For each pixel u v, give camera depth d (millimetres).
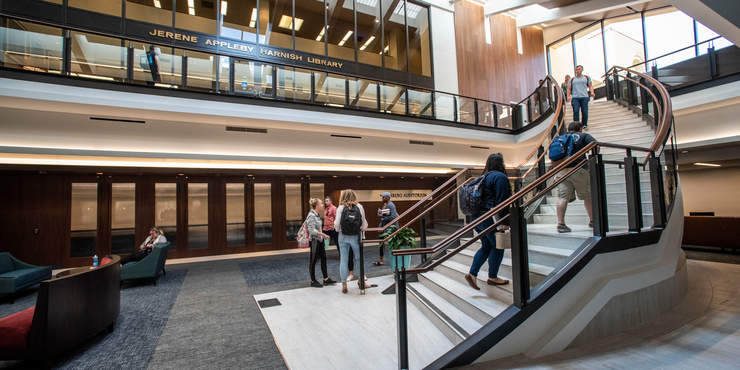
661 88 5773
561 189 3213
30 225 7352
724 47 7375
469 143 11516
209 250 8805
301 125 8188
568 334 2830
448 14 13109
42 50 6051
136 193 8234
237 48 9008
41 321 2824
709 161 8805
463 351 2475
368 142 9852
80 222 7742
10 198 7242
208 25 8922
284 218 9695
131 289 5520
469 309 3072
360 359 2807
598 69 14227
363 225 4926
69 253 7613
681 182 11867
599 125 7777
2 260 5676
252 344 3236
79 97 6008
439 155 11086
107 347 3244
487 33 14062
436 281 3848
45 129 6523
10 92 5570
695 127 8227
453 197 5344
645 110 7062
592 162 3350
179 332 3588
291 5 10039
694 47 7941
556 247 3035
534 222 2967
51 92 5836
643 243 3645
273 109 7641
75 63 6316
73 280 3145
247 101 7410
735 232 7926
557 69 15750
